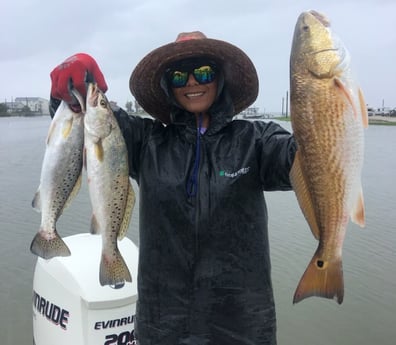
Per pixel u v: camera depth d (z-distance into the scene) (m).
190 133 0.98
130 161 1.06
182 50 0.99
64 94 1.02
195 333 0.94
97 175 1.00
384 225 3.51
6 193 4.78
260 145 0.97
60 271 1.23
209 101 1.00
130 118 1.08
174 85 1.01
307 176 0.83
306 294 0.83
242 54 1.01
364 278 2.56
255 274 0.95
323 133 0.80
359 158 0.79
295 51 0.81
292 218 3.79
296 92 0.81
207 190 0.93
